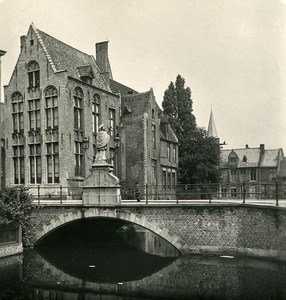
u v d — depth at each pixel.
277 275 15.32
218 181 42.06
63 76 27.11
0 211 20.09
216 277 15.59
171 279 15.86
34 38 28.52
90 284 15.59
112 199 20.48
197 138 43.03
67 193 26.22
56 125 27.55
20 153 28.91
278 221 16.77
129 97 35.41
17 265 18.66
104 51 35.50
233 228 18.48
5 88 29.47
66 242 25.11
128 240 27.19
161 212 19.67
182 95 44.69
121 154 32.88
